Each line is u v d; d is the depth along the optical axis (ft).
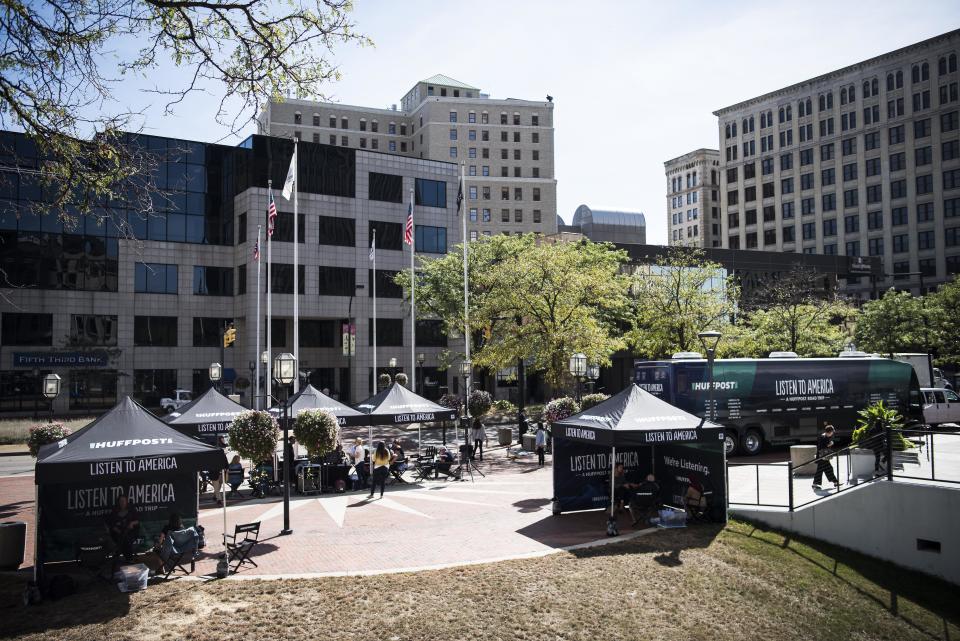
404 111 368.48
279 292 182.91
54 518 45.78
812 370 93.25
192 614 35.35
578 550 48.08
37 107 36.01
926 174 319.88
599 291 117.08
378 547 48.65
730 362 88.99
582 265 135.33
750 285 243.19
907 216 325.21
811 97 364.58
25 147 111.65
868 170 340.18
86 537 46.26
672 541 51.47
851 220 345.51
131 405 46.06
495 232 339.36
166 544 42.19
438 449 90.63
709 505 57.82
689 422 56.08
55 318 172.96
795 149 370.32
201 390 188.65
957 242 308.81
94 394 175.83
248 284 180.24
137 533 44.21
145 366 182.29
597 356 113.50
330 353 204.03
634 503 58.95
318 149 190.39
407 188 204.85
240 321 192.75
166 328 185.47
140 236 182.70
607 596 40.40
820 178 358.64
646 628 37.22
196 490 48.55
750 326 177.78
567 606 38.58
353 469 71.67
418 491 70.18
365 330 193.88
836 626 42.32
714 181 437.17
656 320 130.62
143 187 40.04
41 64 34.76
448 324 148.97
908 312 183.52
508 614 36.94
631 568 45.01
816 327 161.38
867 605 45.96
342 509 61.57
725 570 46.75
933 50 318.65
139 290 182.50
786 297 173.88
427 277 157.99
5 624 33.73
